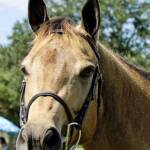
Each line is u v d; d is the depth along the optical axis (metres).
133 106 5.65
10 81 44.72
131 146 5.56
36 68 4.85
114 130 5.52
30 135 4.48
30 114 4.68
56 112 4.73
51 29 5.16
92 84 5.15
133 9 47.47
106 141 5.50
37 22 5.41
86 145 5.50
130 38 47.22
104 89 5.48
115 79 5.57
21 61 5.34
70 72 4.86
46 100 4.73
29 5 5.42
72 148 5.04
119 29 47.03
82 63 4.90
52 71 4.82
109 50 5.79
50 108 4.71
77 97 4.93
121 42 47.09
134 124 5.62
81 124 5.05
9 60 45.06
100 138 5.47
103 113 5.46
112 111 5.51
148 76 6.06
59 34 5.10
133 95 5.68
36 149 4.48
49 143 4.53
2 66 45.69
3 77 45.03
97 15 5.35
